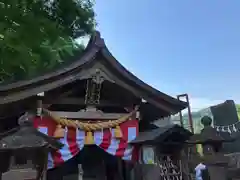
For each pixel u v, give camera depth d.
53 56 13.64
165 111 8.46
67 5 14.09
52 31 13.16
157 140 6.27
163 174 6.33
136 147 7.59
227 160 5.66
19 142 4.84
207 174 6.07
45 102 7.49
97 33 7.76
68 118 7.52
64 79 7.25
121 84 7.84
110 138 7.62
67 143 7.21
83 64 7.38
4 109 7.02
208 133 5.88
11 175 4.55
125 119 7.87
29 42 11.98
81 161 9.66
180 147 6.64
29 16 11.79
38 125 7.16
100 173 9.52
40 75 6.99
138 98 8.21
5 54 11.45
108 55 7.61
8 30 11.29
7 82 6.82
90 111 7.79
